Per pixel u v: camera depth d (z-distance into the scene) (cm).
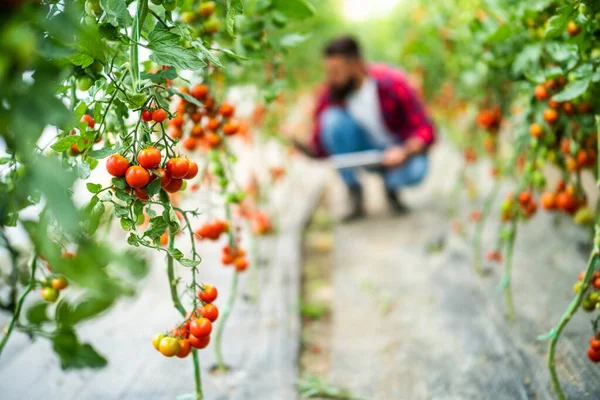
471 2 189
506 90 188
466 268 209
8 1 49
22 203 87
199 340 95
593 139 143
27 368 151
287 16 132
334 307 197
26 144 54
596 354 110
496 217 258
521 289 185
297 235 254
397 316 183
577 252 202
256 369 149
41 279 110
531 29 133
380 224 281
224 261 137
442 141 445
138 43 83
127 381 144
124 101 85
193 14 114
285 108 303
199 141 144
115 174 80
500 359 148
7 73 52
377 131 300
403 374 150
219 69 133
